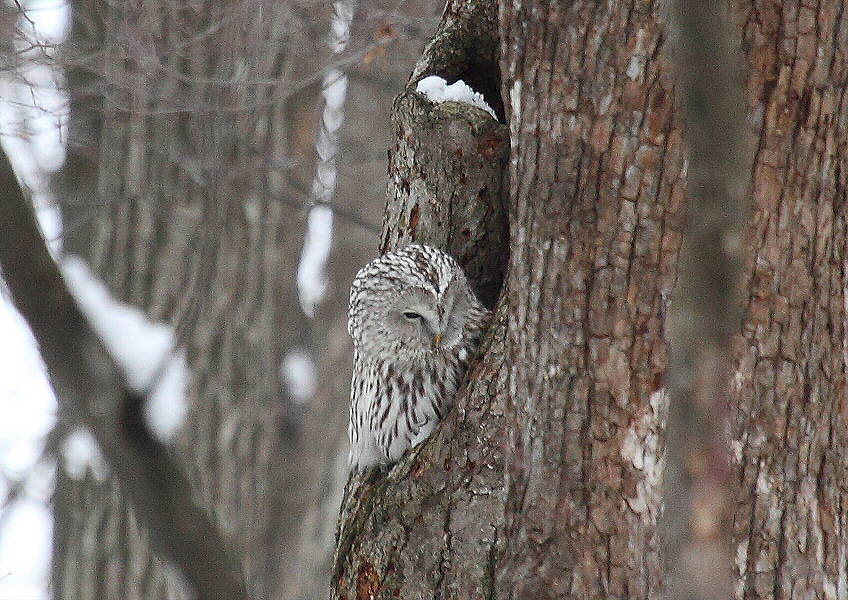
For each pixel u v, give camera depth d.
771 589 8.45
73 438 20.52
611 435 8.66
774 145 8.25
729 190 8.28
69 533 20.59
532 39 8.75
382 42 17.03
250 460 21.61
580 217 8.64
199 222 19.59
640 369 8.57
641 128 8.41
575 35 8.54
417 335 11.69
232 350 21.11
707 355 8.43
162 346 10.19
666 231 8.42
